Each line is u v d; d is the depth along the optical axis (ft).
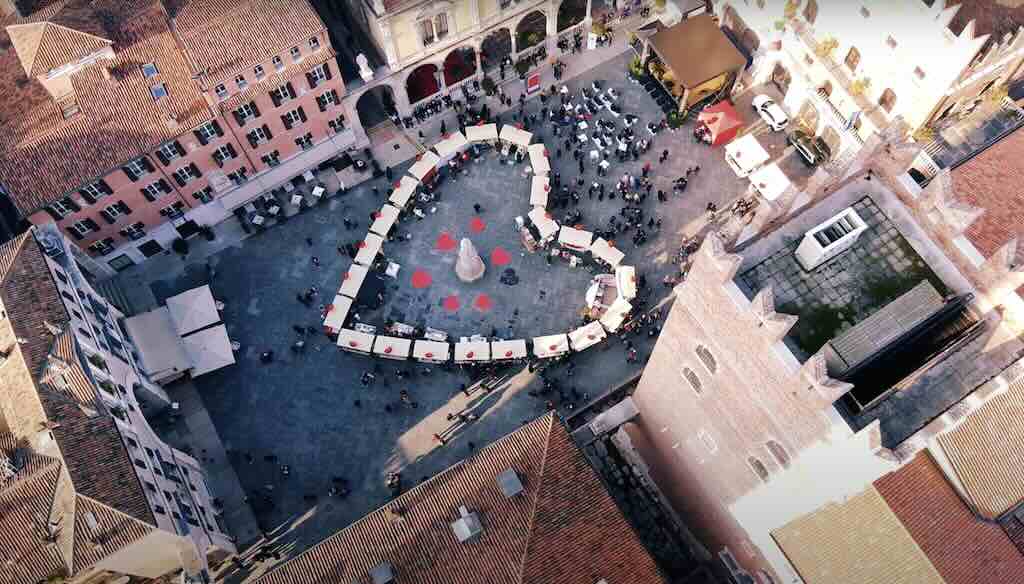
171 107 200.85
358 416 205.16
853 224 112.98
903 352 114.62
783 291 115.34
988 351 113.09
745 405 123.95
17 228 220.02
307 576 137.18
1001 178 128.36
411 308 217.15
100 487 153.48
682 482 176.04
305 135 226.58
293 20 200.85
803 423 110.11
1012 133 133.28
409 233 226.99
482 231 226.99
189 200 219.82
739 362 117.08
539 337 207.31
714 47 233.96
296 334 215.31
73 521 150.71
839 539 121.49
